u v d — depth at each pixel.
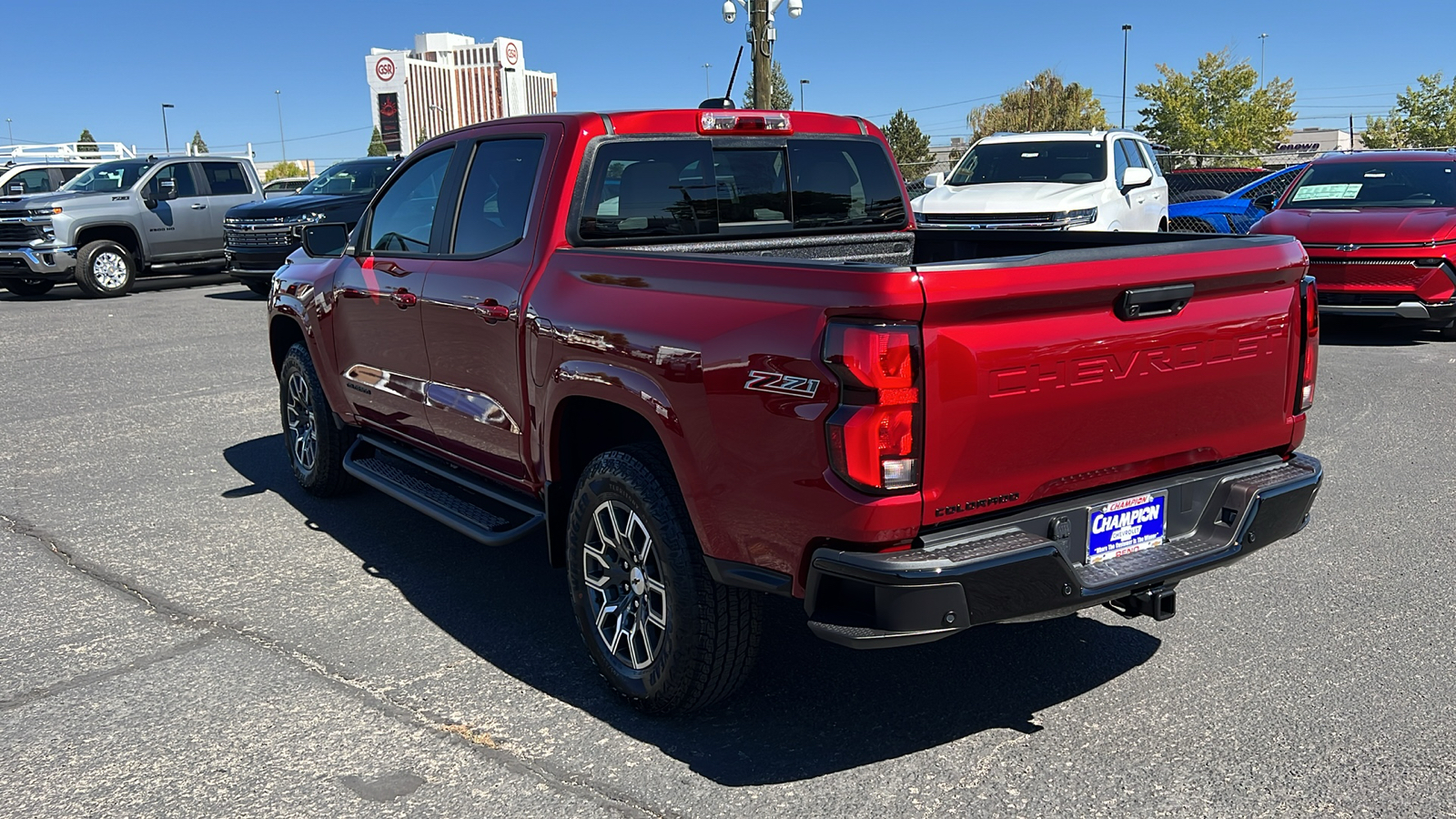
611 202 4.02
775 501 2.98
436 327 4.47
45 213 16.31
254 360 10.58
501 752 3.33
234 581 4.78
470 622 4.33
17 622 4.34
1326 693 3.60
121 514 5.77
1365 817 2.91
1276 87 49.25
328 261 5.48
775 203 4.51
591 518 3.62
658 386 3.28
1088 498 3.15
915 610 2.77
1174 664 3.85
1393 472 6.08
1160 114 49.69
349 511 5.82
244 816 3.00
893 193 4.94
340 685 3.78
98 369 10.20
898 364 2.70
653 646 3.48
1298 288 3.52
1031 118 50.91
